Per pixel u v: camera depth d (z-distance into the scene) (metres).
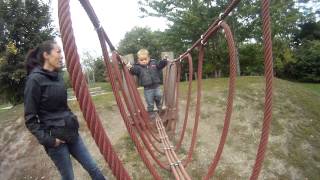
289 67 29.97
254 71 18.53
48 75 3.00
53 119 3.00
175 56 16.50
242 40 14.86
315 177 8.18
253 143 9.03
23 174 8.38
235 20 13.91
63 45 1.35
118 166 1.48
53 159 3.06
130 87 5.98
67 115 3.07
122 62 5.53
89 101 1.38
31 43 14.11
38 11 14.59
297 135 9.69
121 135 9.26
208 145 8.82
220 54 16.17
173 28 15.45
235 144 8.98
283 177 8.02
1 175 8.49
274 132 9.68
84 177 7.98
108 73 2.70
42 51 3.03
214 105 10.79
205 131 9.42
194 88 12.25
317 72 29.44
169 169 4.65
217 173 7.90
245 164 8.21
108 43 4.06
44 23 14.62
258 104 11.01
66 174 3.09
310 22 31.42
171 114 7.39
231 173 7.91
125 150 8.62
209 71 17.44
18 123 10.52
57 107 3.04
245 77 13.80
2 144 9.62
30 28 14.26
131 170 7.94
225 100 11.12
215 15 14.13
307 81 29.91
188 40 15.71
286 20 14.56
